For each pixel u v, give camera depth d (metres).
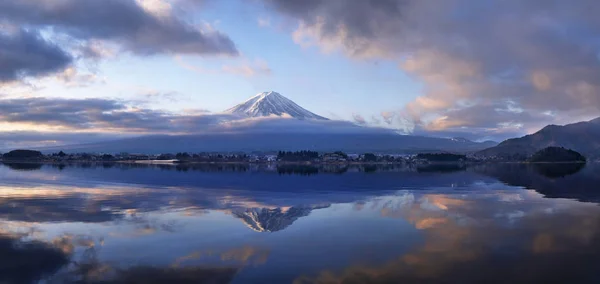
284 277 23.03
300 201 53.59
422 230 34.41
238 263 25.36
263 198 56.94
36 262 25.69
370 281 22.25
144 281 22.55
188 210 45.56
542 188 70.69
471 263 25.05
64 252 27.88
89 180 92.00
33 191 66.31
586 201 52.00
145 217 40.91
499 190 67.75
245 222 38.31
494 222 37.72
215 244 29.81
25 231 34.09
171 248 28.78
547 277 22.56
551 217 40.09
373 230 34.50
